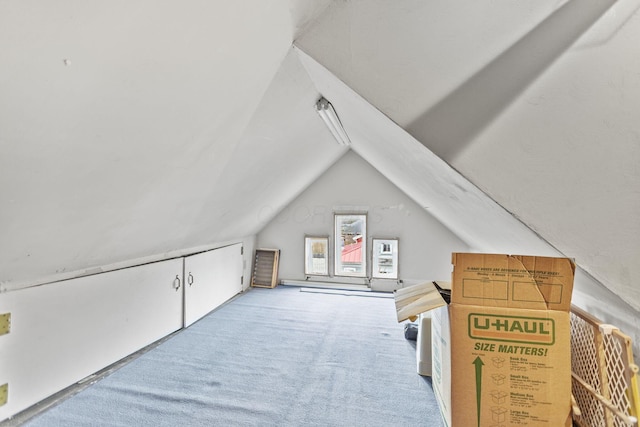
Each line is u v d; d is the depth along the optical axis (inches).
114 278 81.4
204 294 121.9
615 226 35.1
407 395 69.5
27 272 59.8
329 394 70.0
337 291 156.6
